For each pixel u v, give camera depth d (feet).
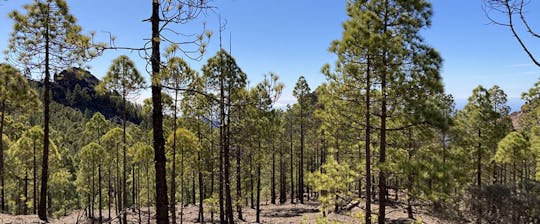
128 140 90.89
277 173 154.20
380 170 37.47
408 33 36.11
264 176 158.10
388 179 38.40
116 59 57.31
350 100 39.01
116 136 87.30
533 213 28.81
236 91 61.72
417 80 34.30
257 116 66.74
